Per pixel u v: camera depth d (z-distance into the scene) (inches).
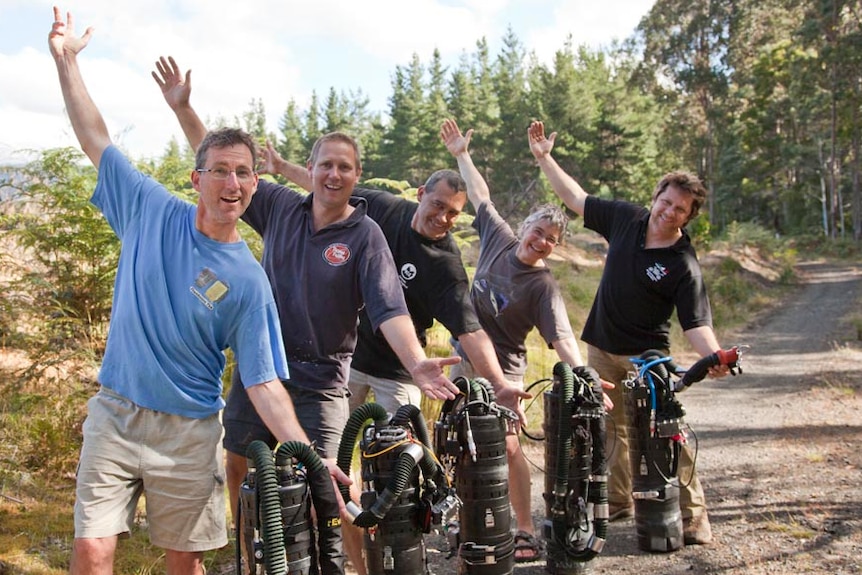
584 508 159.9
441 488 123.9
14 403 220.1
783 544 186.1
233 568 172.1
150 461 120.1
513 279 189.2
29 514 185.6
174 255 121.5
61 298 241.9
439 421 146.9
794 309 900.0
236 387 150.9
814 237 2155.5
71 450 216.7
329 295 144.6
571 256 1044.5
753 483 238.7
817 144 2283.5
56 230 240.4
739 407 373.1
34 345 231.6
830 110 2098.9
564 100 1894.7
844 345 589.3
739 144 2377.0
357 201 157.3
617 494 209.9
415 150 2021.4
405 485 117.4
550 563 165.8
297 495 109.8
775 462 262.7
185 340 119.7
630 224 197.9
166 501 121.6
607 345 202.7
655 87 2372.0
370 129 2972.4
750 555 179.8
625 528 203.2
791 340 642.8
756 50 2289.6
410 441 120.2
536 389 341.4
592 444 160.1
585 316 617.0
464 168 222.4
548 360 373.1
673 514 183.0
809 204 2559.1
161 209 125.6
